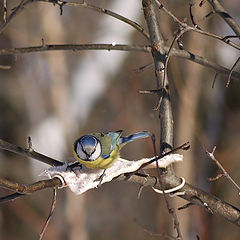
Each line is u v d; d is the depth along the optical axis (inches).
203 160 599.2
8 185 195.9
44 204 630.5
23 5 238.4
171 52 244.4
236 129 618.2
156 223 618.8
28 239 623.2
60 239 612.7
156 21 246.1
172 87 588.4
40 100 597.0
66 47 241.3
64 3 238.7
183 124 558.9
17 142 611.5
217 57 577.6
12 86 606.5
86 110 625.0
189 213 561.3
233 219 230.4
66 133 589.9
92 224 661.9
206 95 618.8
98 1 606.9
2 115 617.6
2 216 627.8
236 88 620.4
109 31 605.9
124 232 651.5
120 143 262.7
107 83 636.7
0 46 585.6
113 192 668.1
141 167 209.6
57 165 231.0
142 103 650.2
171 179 226.1
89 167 247.6
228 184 595.5
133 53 640.4
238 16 567.5
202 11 482.9
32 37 573.9
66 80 589.9
